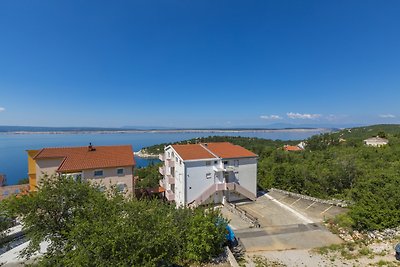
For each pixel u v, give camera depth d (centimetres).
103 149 3772
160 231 1262
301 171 4519
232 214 2995
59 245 1497
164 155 4403
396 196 2234
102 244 1099
